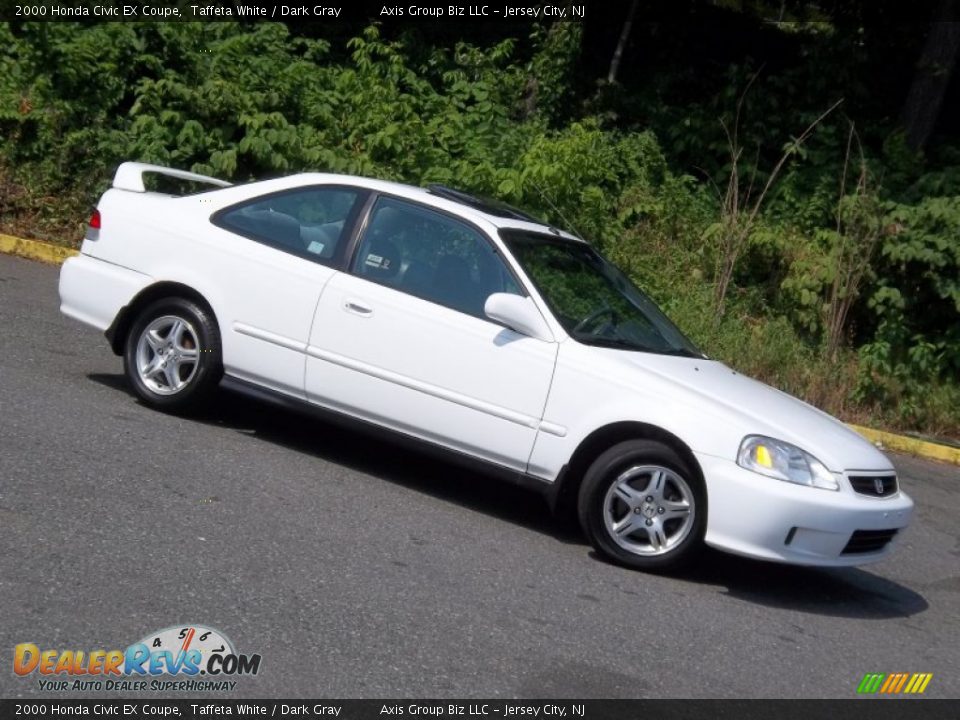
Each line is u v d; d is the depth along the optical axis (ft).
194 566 17.17
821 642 19.16
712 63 61.46
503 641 16.56
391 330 22.30
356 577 17.89
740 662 17.52
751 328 43.16
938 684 18.13
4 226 43.11
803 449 20.21
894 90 58.23
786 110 53.62
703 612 19.44
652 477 20.56
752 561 23.50
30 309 32.86
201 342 23.97
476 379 21.65
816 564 20.07
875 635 20.13
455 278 22.52
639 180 49.73
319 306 22.93
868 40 57.47
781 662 17.84
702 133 52.80
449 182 44.01
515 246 22.80
